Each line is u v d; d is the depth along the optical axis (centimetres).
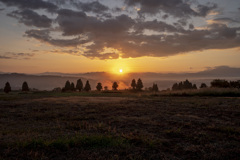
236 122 705
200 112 935
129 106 1182
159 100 1570
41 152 405
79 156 387
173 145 461
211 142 482
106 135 522
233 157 390
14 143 451
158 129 615
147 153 405
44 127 650
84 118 816
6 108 1172
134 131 586
